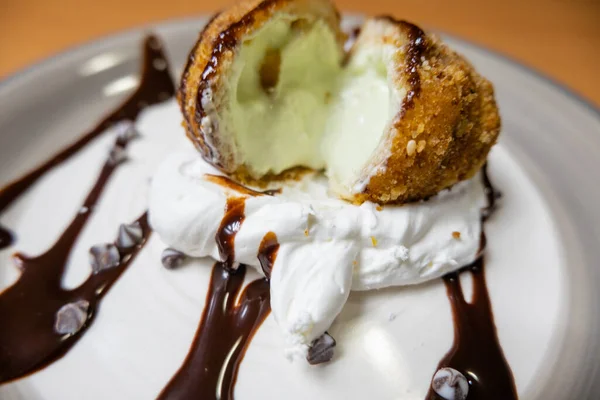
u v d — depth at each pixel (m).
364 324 0.16
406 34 0.16
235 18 0.17
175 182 0.17
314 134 0.18
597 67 0.24
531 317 0.16
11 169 0.20
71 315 0.16
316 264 0.16
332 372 0.15
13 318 0.17
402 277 0.16
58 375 0.15
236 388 0.15
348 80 0.18
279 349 0.16
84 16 0.27
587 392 0.15
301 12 0.17
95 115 0.22
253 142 0.17
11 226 0.19
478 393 0.15
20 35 0.26
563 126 0.21
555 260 0.17
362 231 0.16
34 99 0.22
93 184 0.20
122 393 0.15
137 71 0.24
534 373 0.15
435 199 0.17
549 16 0.27
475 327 0.16
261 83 0.17
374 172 0.16
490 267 0.17
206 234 0.17
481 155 0.17
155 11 0.27
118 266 0.17
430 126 0.16
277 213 0.16
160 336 0.16
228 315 0.16
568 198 0.19
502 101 0.22
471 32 0.26
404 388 0.15
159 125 0.22
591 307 0.16
